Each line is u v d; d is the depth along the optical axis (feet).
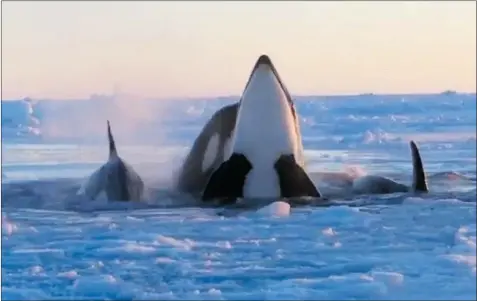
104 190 65.92
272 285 46.01
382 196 68.74
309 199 65.98
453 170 74.33
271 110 64.95
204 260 50.19
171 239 54.80
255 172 65.36
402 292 44.83
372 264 49.19
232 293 44.50
